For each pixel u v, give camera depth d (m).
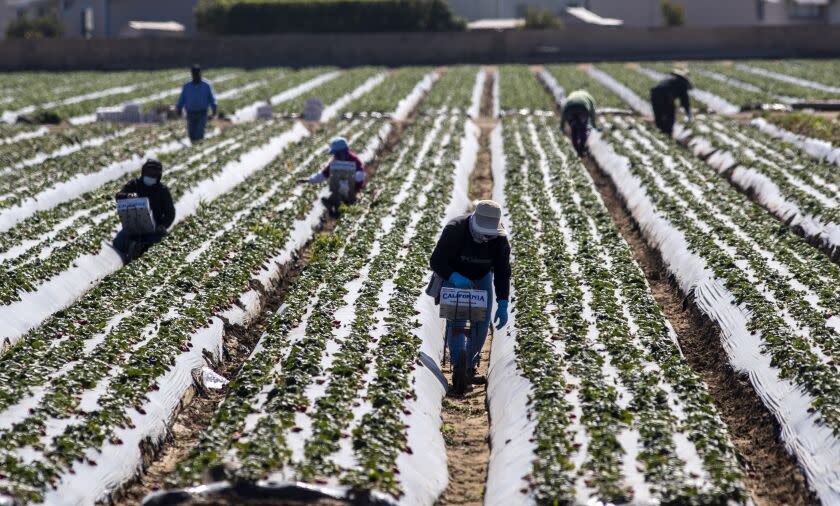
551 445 26.39
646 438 26.56
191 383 34.16
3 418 28.11
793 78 155.38
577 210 57.53
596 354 33.00
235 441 26.08
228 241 50.22
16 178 67.19
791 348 34.06
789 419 30.31
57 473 25.41
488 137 100.81
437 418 31.83
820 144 80.31
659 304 43.50
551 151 80.81
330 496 23.34
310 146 85.00
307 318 37.75
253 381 30.98
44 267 44.62
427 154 79.81
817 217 56.41
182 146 87.44
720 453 25.91
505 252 34.44
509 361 34.12
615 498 23.16
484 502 26.61
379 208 57.84
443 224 55.50
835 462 26.89
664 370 32.12
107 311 38.75
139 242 51.34
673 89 91.12
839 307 38.25
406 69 184.75
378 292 40.94
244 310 42.16
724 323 39.59
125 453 27.98
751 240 50.56
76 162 72.69
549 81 156.88
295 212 57.72
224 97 135.88
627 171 72.00
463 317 33.91
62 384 30.52
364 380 31.12
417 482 26.14
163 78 174.38
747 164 71.94
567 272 43.75
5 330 38.97
